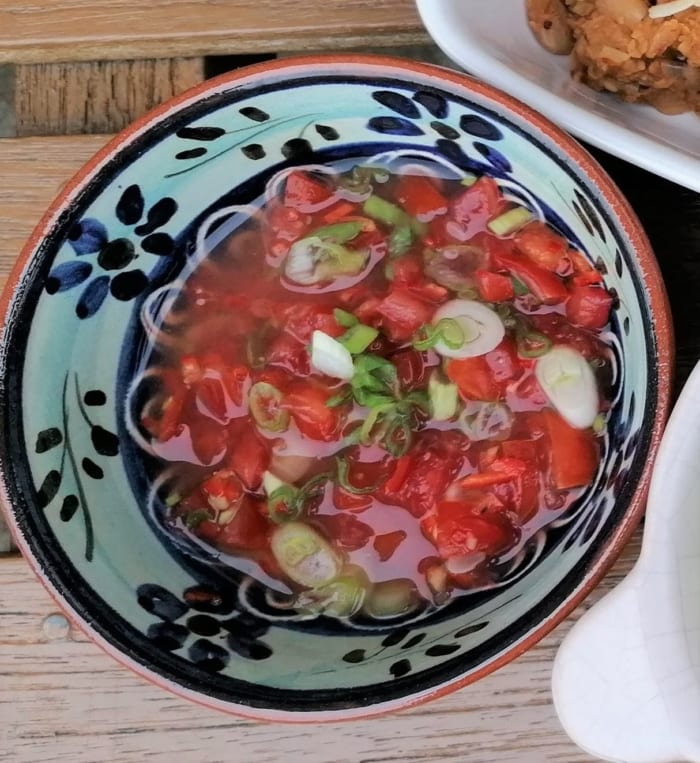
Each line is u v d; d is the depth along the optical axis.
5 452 0.44
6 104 0.52
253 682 0.44
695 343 0.47
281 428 0.46
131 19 0.48
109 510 0.46
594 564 0.42
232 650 0.45
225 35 0.48
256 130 0.45
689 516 0.41
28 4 0.48
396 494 0.45
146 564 0.46
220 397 0.46
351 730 0.47
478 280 0.45
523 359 0.45
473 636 0.43
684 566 0.41
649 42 0.46
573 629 0.42
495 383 0.45
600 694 0.41
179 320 0.47
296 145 0.45
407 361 0.45
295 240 0.46
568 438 0.45
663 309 0.42
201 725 0.47
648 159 0.43
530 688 0.46
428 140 0.45
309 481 0.46
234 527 0.46
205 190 0.46
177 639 0.44
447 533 0.45
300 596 0.46
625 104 0.48
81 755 0.47
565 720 0.42
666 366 0.42
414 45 0.49
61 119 0.49
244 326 0.46
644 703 0.41
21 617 0.48
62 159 0.48
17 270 0.43
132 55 0.49
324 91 0.44
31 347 0.44
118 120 0.49
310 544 0.45
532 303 0.45
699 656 0.41
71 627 0.47
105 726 0.47
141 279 0.46
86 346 0.46
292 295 0.46
